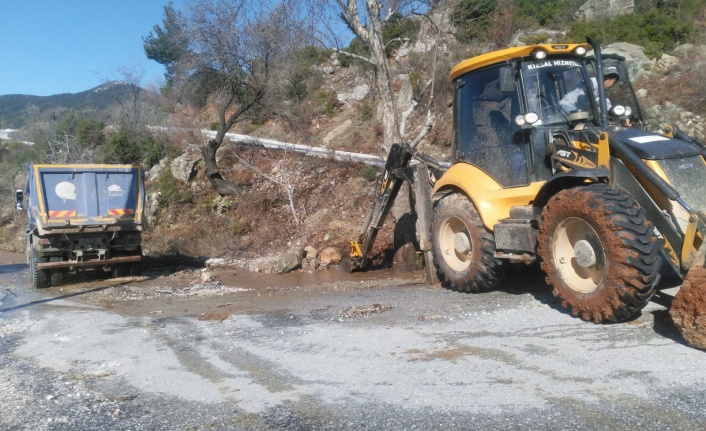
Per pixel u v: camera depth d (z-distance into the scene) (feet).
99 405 17.04
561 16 95.14
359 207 58.59
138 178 47.37
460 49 67.56
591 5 93.35
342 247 51.06
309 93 96.78
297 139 86.84
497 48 78.33
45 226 43.88
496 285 28.35
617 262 19.95
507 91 25.91
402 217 42.60
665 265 23.98
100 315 31.40
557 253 22.71
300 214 61.41
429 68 69.51
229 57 68.08
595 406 14.55
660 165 21.02
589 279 22.07
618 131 23.27
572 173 22.41
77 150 97.04
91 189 46.01
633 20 82.43
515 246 25.58
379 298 29.68
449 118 70.54
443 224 30.09
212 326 26.37
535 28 91.40
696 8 82.79
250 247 58.59
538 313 23.15
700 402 14.35
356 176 64.80
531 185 25.79
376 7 44.29
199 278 45.65
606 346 18.66
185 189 74.54
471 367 17.88
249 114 77.71
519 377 16.78
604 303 20.49
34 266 45.47
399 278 38.68
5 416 16.56
